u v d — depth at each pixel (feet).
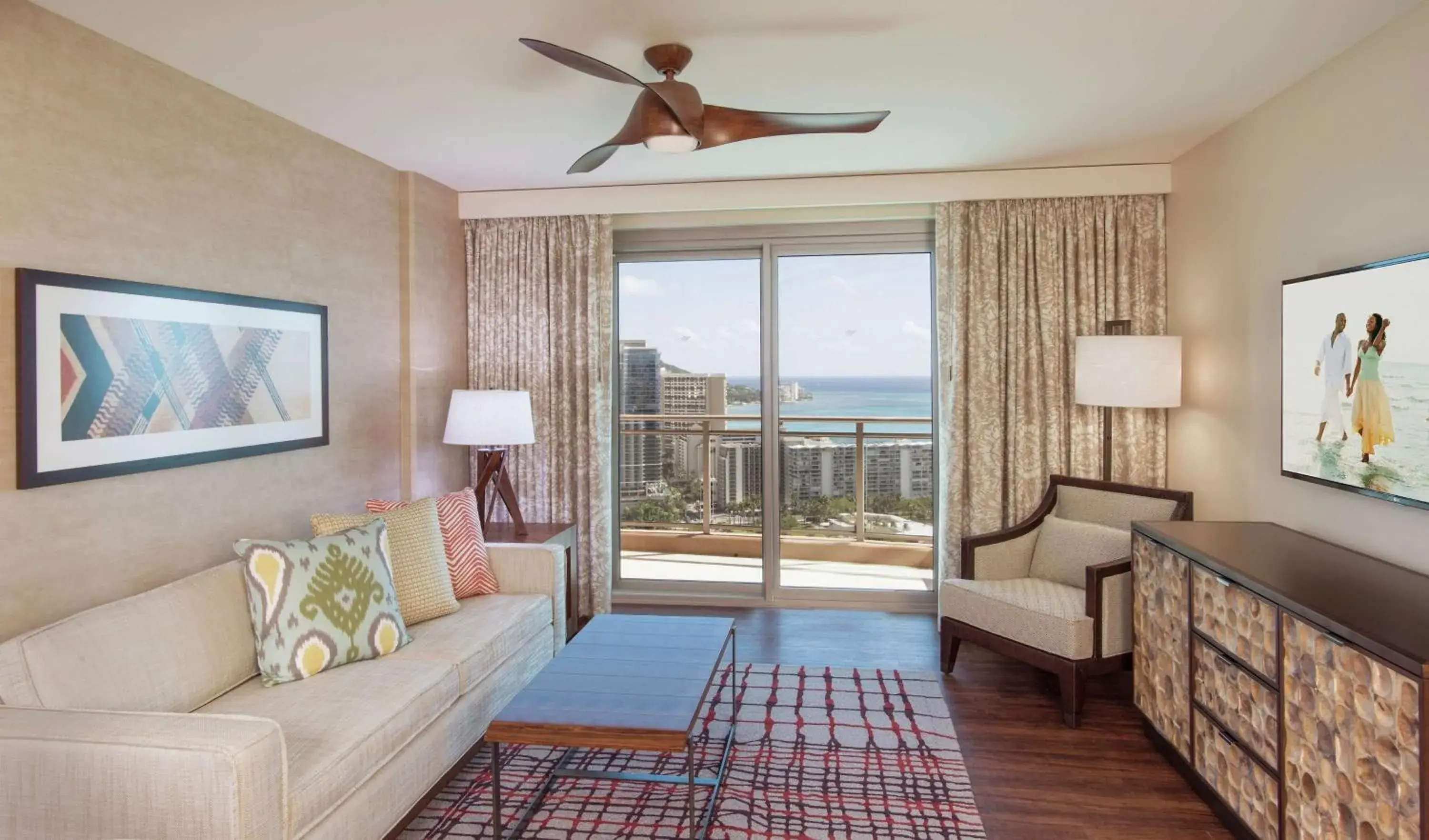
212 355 9.14
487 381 15.06
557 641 11.36
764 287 15.05
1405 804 5.10
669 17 7.50
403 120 10.52
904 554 15.21
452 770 8.38
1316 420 8.58
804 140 11.62
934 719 10.09
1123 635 10.13
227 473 9.50
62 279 7.34
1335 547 8.27
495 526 13.74
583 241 14.74
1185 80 9.18
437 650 8.80
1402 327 7.21
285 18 7.44
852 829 7.64
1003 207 13.50
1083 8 7.41
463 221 15.03
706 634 9.29
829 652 12.62
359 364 12.07
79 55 7.55
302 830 6.03
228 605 7.92
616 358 15.81
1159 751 9.19
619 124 10.71
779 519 15.38
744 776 8.68
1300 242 9.15
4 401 6.93
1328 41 8.12
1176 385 11.41
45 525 7.30
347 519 9.64
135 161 8.18
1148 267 13.05
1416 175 7.30
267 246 10.10
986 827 7.66
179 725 5.61
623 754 9.23
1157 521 10.79
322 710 7.25
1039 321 13.42
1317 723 6.05
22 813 5.46
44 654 6.17
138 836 5.38
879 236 14.64
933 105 10.05
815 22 7.64
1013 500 13.53
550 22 7.60
